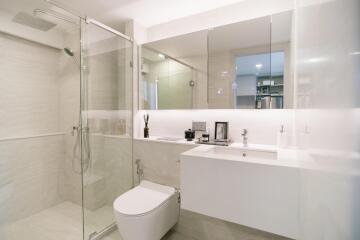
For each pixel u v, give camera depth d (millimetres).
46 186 2205
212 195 1199
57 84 2363
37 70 2170
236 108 1770
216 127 1896
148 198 1588
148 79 2244
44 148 2203
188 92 2018
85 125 2119
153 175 1998
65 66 2307
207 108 1912
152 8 1916
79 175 2242
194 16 2023
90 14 2031
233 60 1771
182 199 1310
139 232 1368
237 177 1112
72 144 2289
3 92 1902
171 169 1885
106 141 2137
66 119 2352
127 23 2189
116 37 2121
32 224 1960
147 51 2232
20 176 1989
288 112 1593
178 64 2062
